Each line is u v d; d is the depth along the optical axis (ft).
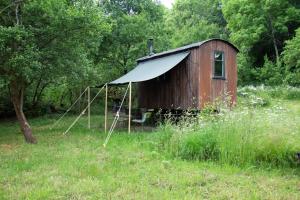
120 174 23.36
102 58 88.58
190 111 49.21
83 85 73.36
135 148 33.19
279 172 24.04
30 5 37.35
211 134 28.63
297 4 111.04
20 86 38.91
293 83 91.45
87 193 19.29
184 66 52.08
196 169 24.76
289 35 112.78
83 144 36.29
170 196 18.70
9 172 23.82
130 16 85.30
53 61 40.42
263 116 29.43
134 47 86.53
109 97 85.97
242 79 106.83
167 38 93.66
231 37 116.26
